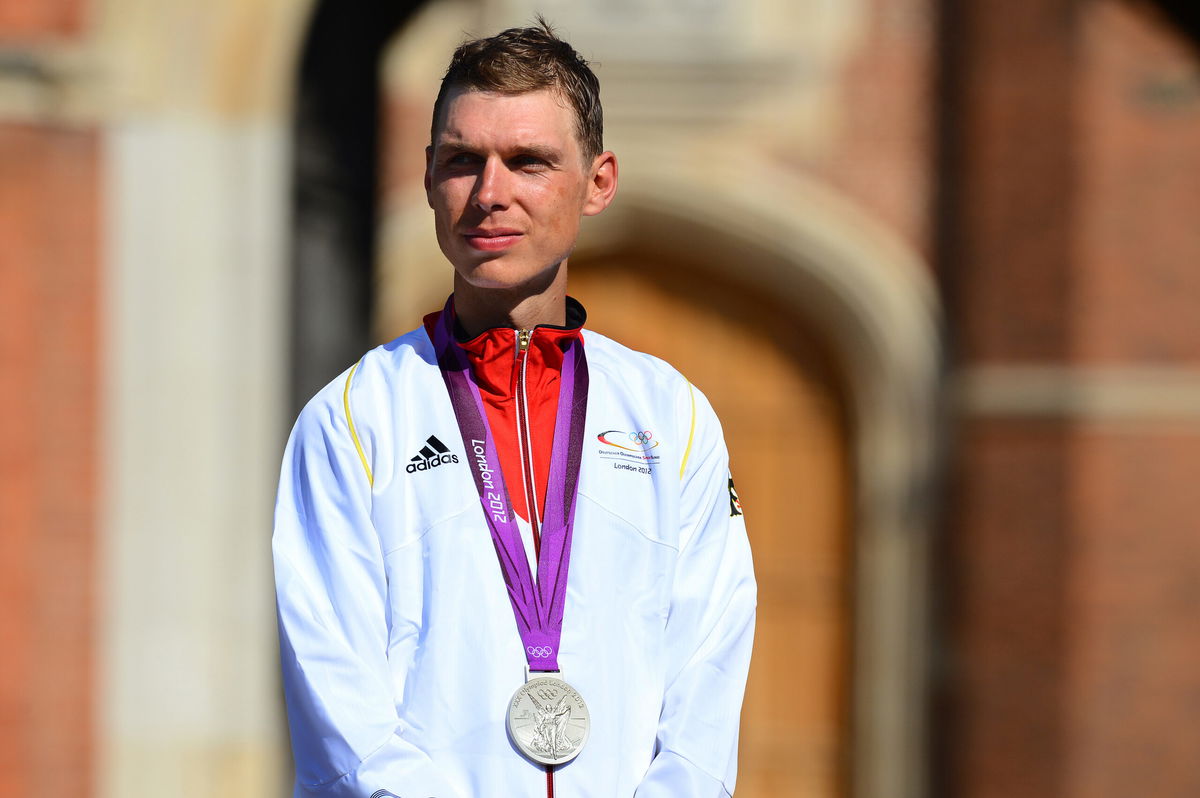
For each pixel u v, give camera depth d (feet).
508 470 13.98
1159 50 73.61
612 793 13.23
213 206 45.29
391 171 76.74
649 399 14.61
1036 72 74.90
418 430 13.91
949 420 77.05
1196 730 73.46
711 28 76.13
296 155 47.73
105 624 44.37
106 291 44.73
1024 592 75.05
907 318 77.15
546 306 14.21
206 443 45.06
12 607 43.96
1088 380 73.92
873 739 77.46
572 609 13.51
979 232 75.56
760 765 79.00
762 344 79.56
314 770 13.28
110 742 44.27
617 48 75.82
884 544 77.51
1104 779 74.02
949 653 76.69
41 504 44.21
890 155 77.46
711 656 14.19
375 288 57.57
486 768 13.00
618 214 77.30
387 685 13.24
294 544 13.91
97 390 44.65
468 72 13.61
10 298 44.24
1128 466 73.92
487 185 13.38
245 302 45.52
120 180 44.78
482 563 13.50
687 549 14.34
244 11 45.06
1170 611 73.61
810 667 79.15
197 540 44.91
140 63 44.75
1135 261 73.92
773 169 77.20
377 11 54.29
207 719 44.75
